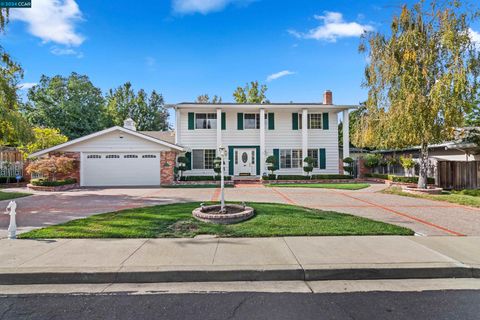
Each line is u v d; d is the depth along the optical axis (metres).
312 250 4.84
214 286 3.89
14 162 18.88
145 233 5.81
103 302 3.45
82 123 34.00
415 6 11.91
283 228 6.13
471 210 8.66
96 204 10.01
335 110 20.77
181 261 4.36
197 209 7.56
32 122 31.94
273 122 20.62
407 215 7.92
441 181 14.97
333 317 3.08
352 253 4.68
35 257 4.53
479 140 12.91
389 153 20.88
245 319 3.04
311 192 13.48
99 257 4.53
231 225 6.40
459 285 3.87
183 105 19.28
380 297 3.54
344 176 19.09
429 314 3.13
